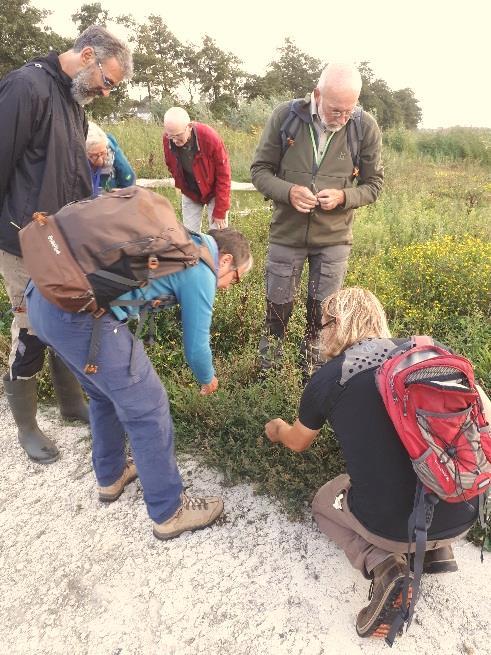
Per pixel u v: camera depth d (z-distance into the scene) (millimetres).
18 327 2641
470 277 4707
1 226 2504
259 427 2857
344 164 3213
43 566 2346
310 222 3320
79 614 2143
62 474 2836
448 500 1739
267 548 2393
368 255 6273
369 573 2023
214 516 2500
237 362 3477
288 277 3508
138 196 1845
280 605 2143
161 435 2180
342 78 2789
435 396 1675
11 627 2104
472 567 2287
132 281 1767
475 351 3674
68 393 3074
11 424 3215
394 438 1768
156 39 80438
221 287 2191
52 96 2406
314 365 3490
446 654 1959
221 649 1998
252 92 82438
